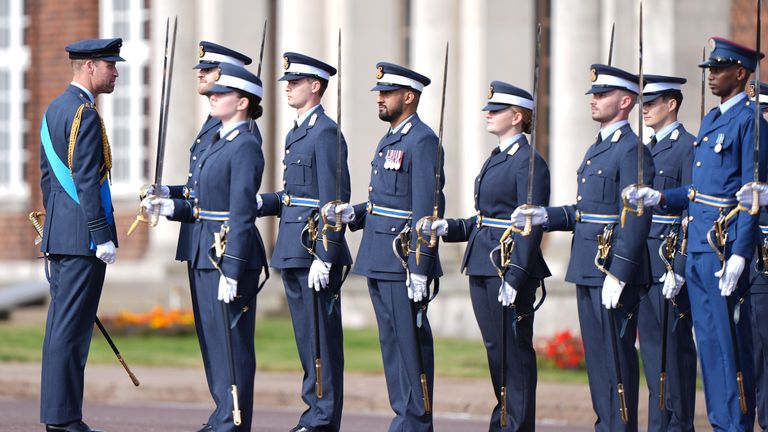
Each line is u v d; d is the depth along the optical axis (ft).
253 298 96.02
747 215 90.63
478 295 97.04
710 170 94.43
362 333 193.88
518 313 95.76
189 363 166.50
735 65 94.58
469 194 196.13
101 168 98.48
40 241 99.66
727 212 93.76
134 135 241.76
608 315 91.56
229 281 93.50
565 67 189.16
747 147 93.15
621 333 92.22
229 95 96.02
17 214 254.27
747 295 95.96
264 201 104.37
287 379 152.15
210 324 96.12
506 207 95.61
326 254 98.58
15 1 256.32
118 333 195.31
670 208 96.27
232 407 94.79
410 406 96.63
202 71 102.22
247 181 94.32
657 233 101.35
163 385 146.20
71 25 249.55
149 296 220.84
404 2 207.31
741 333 95.76
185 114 216.95
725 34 180.04
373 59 201.36
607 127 94.27
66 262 97.96
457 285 196.65
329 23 206.39
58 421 97.91
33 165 254.27
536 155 95.04
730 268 91.40
